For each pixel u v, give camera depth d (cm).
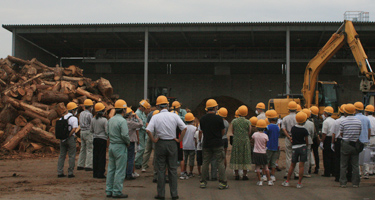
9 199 689
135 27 3316
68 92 1681
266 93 4181
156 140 714
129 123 930
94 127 946
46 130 1518
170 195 755
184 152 984
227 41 3847
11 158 1318
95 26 3328
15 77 1898
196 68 4397
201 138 967
